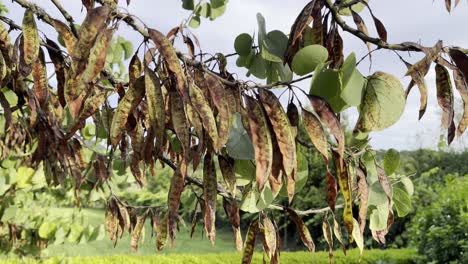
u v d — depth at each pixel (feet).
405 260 22.63
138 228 5.16
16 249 11.36
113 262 20.92
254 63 3.37
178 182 2.18
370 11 2.84
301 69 2.62
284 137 2.29
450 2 2.74
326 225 3.58
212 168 2.55
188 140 2.12
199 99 2.19
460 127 2.39
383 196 3.70
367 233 32.04
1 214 8.75
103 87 3.22
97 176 6.48
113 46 5.94
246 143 2.67
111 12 2.18
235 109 2.36
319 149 2.33
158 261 22.20
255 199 3.26
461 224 18.54
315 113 2.46
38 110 4.38
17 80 3.83
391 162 3.86
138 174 2.60
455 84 2.38
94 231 10.48
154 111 2.08
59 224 10.71
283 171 2.28
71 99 2.21
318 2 2.80
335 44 2.98
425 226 21.11
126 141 4.42
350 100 2.47
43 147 4.64
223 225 45.44
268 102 2.33
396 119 2.51
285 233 36.14
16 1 2.70
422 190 31.63
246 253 3.26
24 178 8.32
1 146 7.14
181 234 42.09
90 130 7.44
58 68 3.20
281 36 3.02
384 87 2.51
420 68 2.33
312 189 33.47
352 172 3.84
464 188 20.52
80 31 2.05
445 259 19.49
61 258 12.32
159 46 2.13
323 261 23.36
